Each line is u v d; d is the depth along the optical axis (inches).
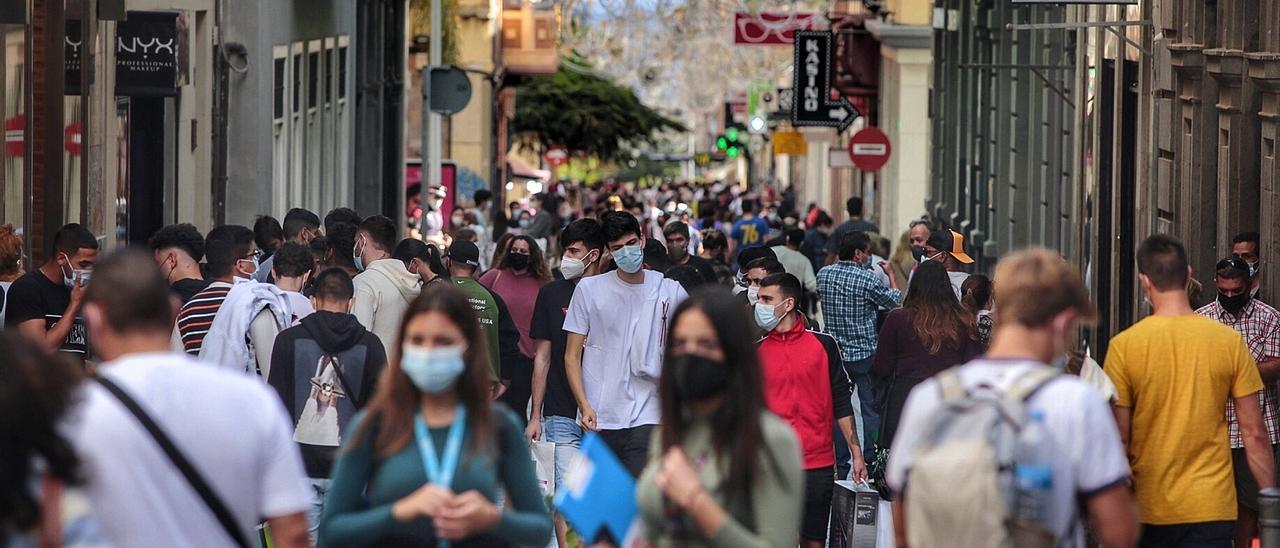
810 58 3376.0
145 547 375.6
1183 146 1210.0
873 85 3548.2
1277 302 962.7
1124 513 389.1
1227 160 1092.5
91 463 345.1
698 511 396.2
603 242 906.1
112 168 1259.2
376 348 662.5
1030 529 381.1
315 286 668.7
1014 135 2033.7
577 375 805.9
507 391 963.3
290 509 392.2
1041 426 384.2
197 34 1445.6
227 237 757.9
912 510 390.3
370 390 658.8
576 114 4847.4
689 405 410.6
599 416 800.9
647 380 800.9
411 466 446.3
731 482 404.5
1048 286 395.9
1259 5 1059.3
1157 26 1275.8
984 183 2316.7
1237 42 1074.7
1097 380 629.6
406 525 447.8
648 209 4303.6
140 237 1376.7
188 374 386.3
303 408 654.5
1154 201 1305.4
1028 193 2020.2
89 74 1133.1
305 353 655.8
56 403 335.3
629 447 799.7
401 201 2758.4
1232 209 1080.8
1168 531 578.2
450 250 916.6
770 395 750.5
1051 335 398.6
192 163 1433.3
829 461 757.9
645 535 410.9
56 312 778.8
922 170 3147.1
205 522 381.7
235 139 1546.5
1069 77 1701.5
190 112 1418.6
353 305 834.8
